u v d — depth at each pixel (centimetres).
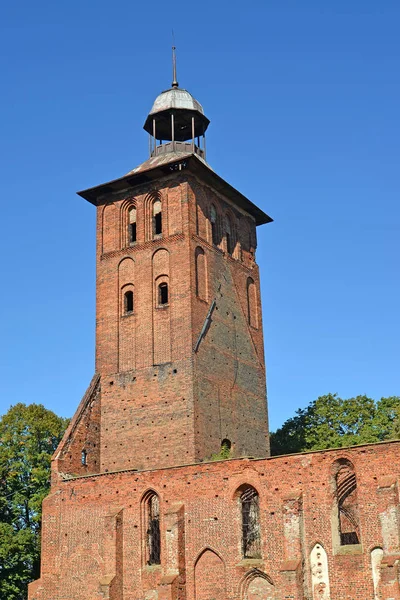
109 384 5503
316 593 4112
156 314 5497
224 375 5569
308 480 4284
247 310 6116
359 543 4541
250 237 6419
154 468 4928
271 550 4278
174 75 6309
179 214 5644
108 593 4541
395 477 4066
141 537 4662
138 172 5712
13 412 7006
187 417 5134
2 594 6194
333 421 7381
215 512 4481
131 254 5759
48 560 4894
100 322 5709
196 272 5562
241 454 5538
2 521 6544
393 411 7312
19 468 6731
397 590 3850
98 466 5334
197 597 4409
